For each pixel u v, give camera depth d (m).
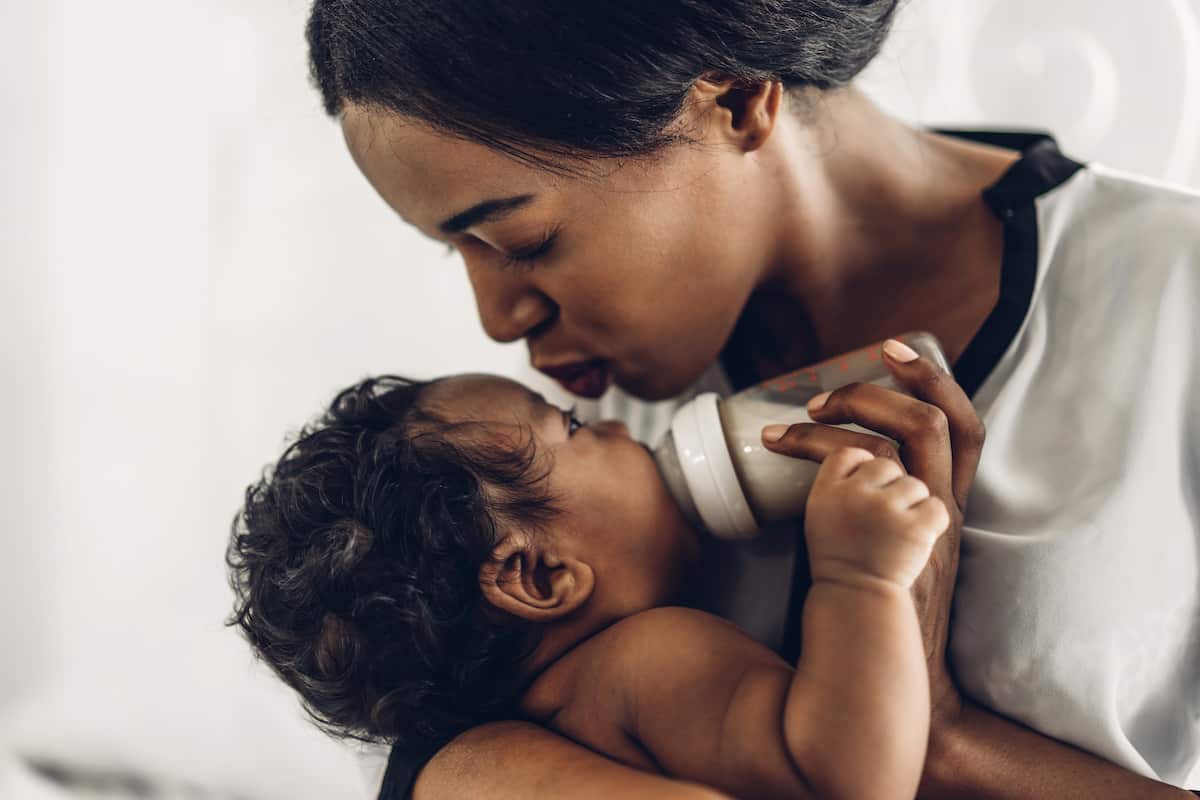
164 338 1.55
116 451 1.57
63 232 1.55
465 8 0.65
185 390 1.55
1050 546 0.76
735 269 0.83
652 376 0.89
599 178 0.73
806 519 0.67
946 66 1.32
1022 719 0.77
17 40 1.51
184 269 1.54
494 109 0.67
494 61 0.66
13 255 1.55
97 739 1.33
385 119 0.70
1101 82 1.28
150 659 1.39
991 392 0.83
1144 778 0.72
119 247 1.55
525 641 0.84
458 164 0.70
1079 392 0.81
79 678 1.42
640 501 0.86
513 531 0.83
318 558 0.82
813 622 0.65
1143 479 0.77
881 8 0.81
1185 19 1.24
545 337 0.86
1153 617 0.77
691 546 0.89
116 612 1.59
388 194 0.75
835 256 0.90
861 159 0.89
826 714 0.63
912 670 0.63
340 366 1.50
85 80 1.52
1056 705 0.76
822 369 0.84
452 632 0.82
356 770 1.30
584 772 0.69
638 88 0.69
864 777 0.62
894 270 0.91
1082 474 0.78
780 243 0.87
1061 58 1.29
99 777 1.32
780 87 0.78
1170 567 0.77
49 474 1.58
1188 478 0.80
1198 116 1.25
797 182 0.85
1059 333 0.83
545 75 0.67
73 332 1.56
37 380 1.57
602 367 0.90
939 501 0.64
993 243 0.88
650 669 0.76
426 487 0.82
